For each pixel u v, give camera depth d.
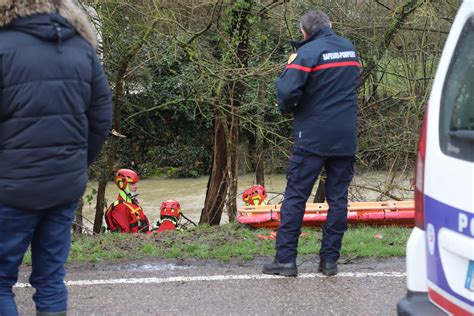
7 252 3.16
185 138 22.05
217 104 10.08
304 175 4.80
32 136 3.00
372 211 6.85
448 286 2.72
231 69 9.61
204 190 18.23
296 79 4.57
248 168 14.34
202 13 9.91
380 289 4.71
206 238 6.23
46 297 3.35
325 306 4.39
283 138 10.65
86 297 4.62
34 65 2.98
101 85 3.32
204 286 4.82
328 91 4.64
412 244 2.96
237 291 4.70
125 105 11.65
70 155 3.13
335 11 10.62
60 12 3.07
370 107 11.13
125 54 9.43
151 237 6.38
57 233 3.27
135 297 4.61
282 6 10.18
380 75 11.15
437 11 10.38
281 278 4.96
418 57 10.81
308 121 4.71
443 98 2.88
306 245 5.84
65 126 3.08
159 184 19.98
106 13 9.20
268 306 4.41
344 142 4.74
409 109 10.81
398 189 10.95
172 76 12.01
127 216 8.68
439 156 2.78
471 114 2.68
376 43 10.59
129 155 21.91
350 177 4.95
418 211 2.96
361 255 5.55
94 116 3.35
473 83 2.72
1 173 3.03
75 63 3.10
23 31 3.00
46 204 3.10
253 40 10.12
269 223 6.68
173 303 4.49
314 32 4.71
